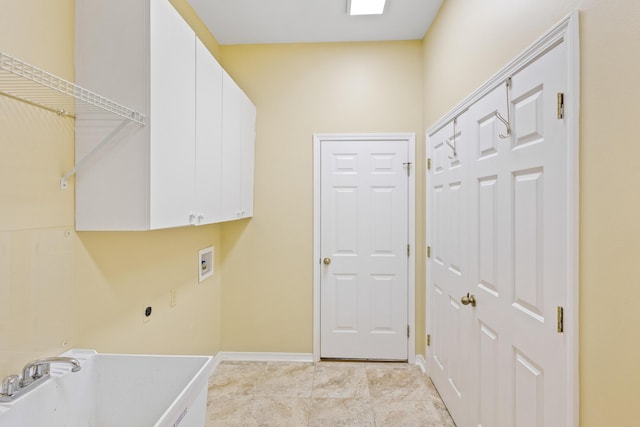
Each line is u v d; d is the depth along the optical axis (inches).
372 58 112.6
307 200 114.4
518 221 52.9
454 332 81.0
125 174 50.9
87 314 54.3
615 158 34.9
